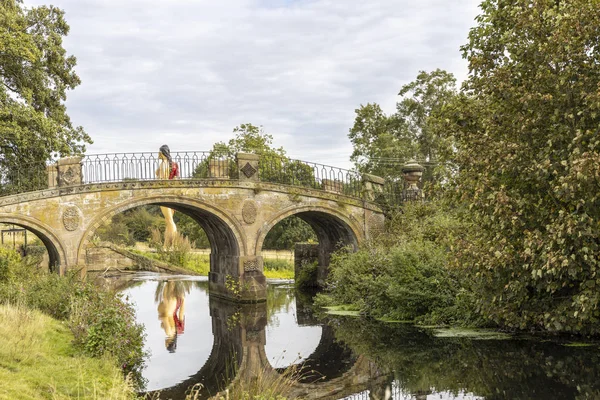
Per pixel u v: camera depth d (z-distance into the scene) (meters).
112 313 11.44
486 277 12.37
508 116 11.69
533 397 8.73
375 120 43.88
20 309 11.37
